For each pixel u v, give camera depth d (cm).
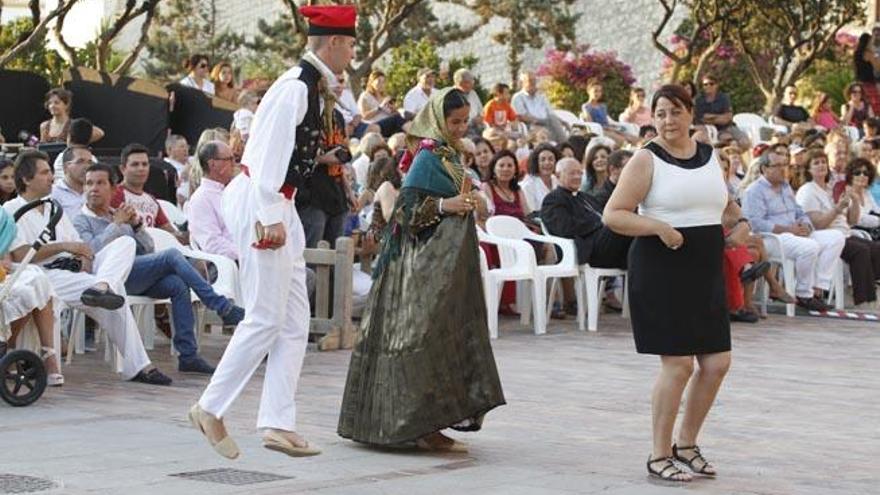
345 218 1366
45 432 894
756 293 1698
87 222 1222
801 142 2211
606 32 4241
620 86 3675
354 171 1619
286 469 795
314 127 805
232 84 2016
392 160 1377
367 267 1416
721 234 790
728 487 774
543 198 1639
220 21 3956
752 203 1714
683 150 791
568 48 3781
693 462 802
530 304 1534
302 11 814
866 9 3447
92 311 1116
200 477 766
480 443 897
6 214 1042
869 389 1155
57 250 1109
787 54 3128
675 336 780
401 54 3522
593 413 1016
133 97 1752
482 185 1579
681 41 3547
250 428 921
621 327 1532
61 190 1276
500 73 4269
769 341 1452
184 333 1174
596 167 1595
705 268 783
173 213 1449
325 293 1320
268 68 3475
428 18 3594
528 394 1093
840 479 805
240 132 1408
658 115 788
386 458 840
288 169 798
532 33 3778
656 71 4112
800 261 1695
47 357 1065
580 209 1507
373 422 855
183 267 1165
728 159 1877
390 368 853
